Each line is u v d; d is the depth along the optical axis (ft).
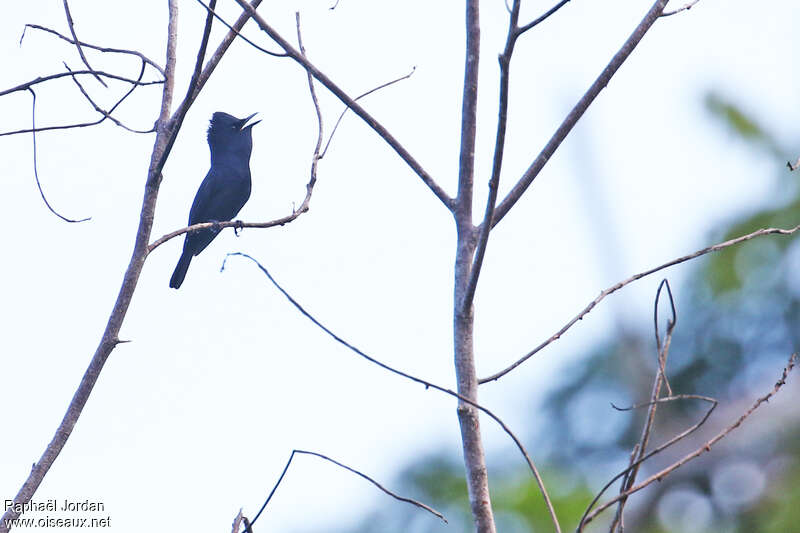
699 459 47.11
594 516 15.02
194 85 20.08
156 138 20.75
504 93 16.40
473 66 19.29
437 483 46.39
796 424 47.03
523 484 43.39
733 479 46.19
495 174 16.96
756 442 46.98
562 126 19.29
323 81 19.44
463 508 45.39
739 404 49.85
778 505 44.57
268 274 16.81
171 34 21.85
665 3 19.44
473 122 19.25
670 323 16.58
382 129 19.79
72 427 18.83
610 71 19.19
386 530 45.88
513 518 42.04
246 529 16.01
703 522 45.78
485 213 17.37
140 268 20.02
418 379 15.96
